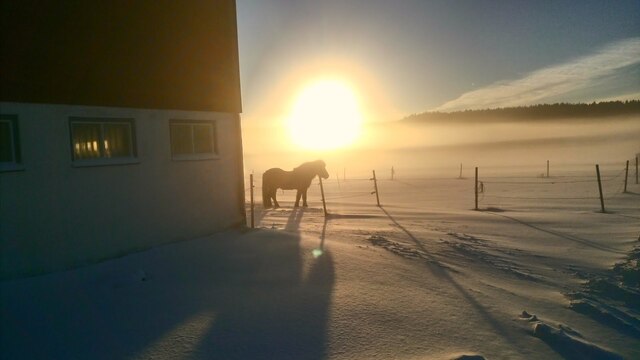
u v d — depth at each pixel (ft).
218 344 14.76
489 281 24.32
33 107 20.02
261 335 15.46
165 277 20.72
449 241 34.17
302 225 41.52
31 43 19.90
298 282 20.56
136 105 24.68
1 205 18.93
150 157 25.53
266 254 24.84
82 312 16.74
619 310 21.30
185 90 27.81
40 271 20.22
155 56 25.81
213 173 29.94
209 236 29.17
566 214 55.21
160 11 26.13
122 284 19.30
